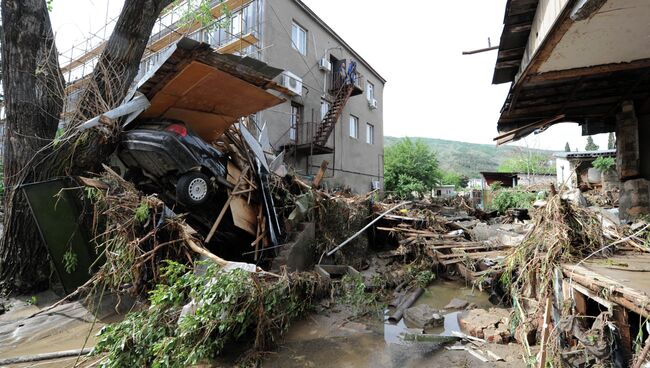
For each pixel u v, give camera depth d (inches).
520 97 259.0
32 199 191.9
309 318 186.4
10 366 130.9
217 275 139.3
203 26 403.5
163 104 208.1
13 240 209.9
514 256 171.3
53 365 132.3
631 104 261.7
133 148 203.0
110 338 121.3
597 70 197.6
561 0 141.8
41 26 226.7
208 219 229.1
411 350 148.3
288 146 524.7
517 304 153.3
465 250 271.9
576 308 120.3
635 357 91.0
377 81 859.4
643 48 175.2
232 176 241.0
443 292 239.6
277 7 515.2
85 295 194.4
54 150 212.4
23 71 218.2
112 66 229.8
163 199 224.1
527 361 127.2
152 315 130.5
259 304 146.1
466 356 141.0
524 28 193.2
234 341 154.3
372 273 279.4
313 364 136.8
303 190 300.5
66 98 240.1
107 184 186.5
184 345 124.7
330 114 597.9
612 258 148.0
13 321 174.1
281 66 516.4
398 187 1039.6
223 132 253.8
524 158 1446.9
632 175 264.8
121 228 165.2
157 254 182.7
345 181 689.6
